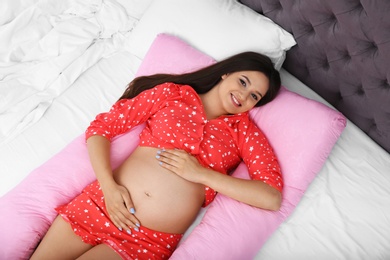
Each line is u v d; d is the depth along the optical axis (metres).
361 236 1.37
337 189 1.48
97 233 1.29
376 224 1.40
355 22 1.39
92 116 1.72
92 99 1.78
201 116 1.48
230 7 1.78
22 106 1.70
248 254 1.31
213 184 1.33
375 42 1.37
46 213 1.38
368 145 1.61
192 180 1.34
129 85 1.70
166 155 1.37
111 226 1.31
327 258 1.32
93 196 1.36
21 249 1.30
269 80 1.53
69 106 1.75
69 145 1.53
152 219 1.31
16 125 1.66
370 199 1.45
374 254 1.33
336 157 1.56
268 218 1.36
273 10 1.75
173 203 1.32
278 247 1.35
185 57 1.72
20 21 1.94
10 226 1.32
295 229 1.38
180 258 1.25
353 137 1.63
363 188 1.48
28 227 1.33
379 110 1.51
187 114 1.48
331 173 1.52
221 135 1.47
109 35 2.02
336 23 1.50
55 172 1.45
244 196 1.33
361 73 1.49
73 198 1.45
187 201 1.34
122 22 2.04
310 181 1.46
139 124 1.54
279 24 1.74
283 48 1.72
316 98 1.76
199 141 1.41
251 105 1.51
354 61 1.49
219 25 1.76
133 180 1.35
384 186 1.49
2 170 1.53
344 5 1.40
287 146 1.49
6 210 1.35
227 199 1.39
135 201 1.32
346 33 1.45
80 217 1.33
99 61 1.96
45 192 1.41
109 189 1.33
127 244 1.27
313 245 1.35
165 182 1.34
